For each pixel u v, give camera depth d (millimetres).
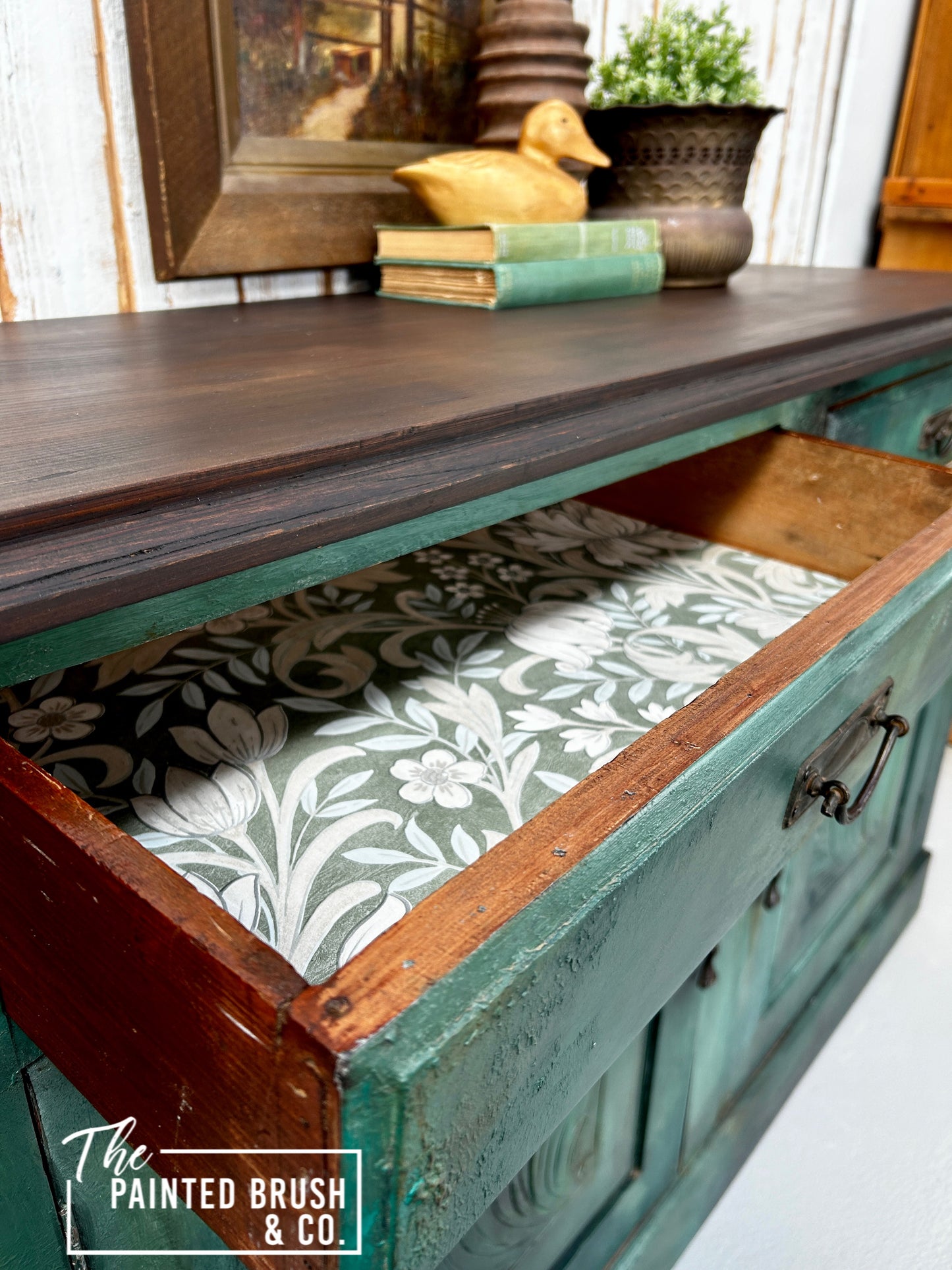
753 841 385
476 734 548
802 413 776
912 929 1084
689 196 963
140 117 728
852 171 1742
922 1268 742
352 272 952
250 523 352
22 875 313
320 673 617
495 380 512
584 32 929
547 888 271
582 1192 579
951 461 1142
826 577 794
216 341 639
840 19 1544
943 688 927
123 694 586
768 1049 806
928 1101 885
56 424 411
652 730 349
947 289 1044
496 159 834
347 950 389
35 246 715
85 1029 319
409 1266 257
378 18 871
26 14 659
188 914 250
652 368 552
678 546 861
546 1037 276
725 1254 748
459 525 452
